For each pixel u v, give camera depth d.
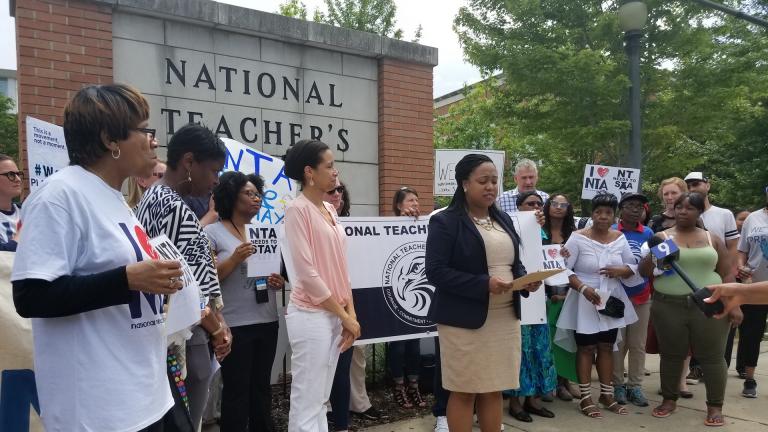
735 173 15.20
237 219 3.53
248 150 4.58
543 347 4.49
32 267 1.51
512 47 10.27
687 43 10.12
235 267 3.35
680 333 4.44
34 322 1.65
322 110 6.14
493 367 3.04
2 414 2.43
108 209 1.71
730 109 10.55
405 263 4.41
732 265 4.96
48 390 1.60
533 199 4.77
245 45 5.69
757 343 5.15
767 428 4.28
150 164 1.82
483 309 2.98
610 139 10.61
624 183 7.21
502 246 3.13
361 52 6.29
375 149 6.49
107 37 4.96
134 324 1.72
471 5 10.92
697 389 5.41
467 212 3.20
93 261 1.63
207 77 5.48
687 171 12.86
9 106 19.98
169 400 1.88
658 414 4.54
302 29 5.88
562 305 4.89
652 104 10.69
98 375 1.61
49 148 3.68
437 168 6.45
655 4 9.87
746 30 10.35
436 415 3.96
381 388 4.98
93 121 1.68
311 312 2.95
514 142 15.35
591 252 4.68
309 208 3.02
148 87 5.20
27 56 4.65
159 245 2.04
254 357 3.58
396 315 4.34
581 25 10.54
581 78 9.77
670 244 3.38
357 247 4.27
